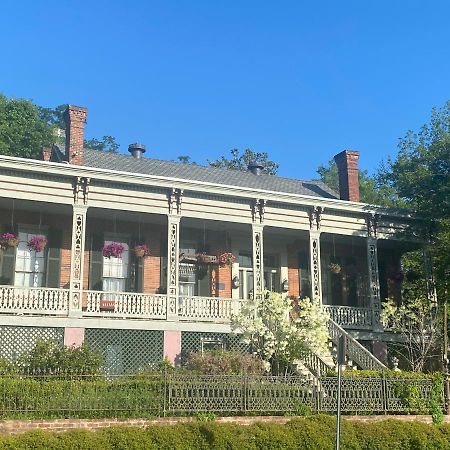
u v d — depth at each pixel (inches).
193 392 615.5
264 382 646.5
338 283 1093.8
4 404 551.5
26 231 907.4
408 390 705.0
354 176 1139.3
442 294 1064.8
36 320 782.5
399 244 1094.4
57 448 505.4
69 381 582.9
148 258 965.8
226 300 898.7
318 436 596.4
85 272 922.1
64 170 820.6
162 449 540.4
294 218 964.0
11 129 1860.2
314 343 775.7
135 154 1130.0
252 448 568.1
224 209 917.8
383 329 993.5
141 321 836.6
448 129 1051.9
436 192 992.2
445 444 650.2
